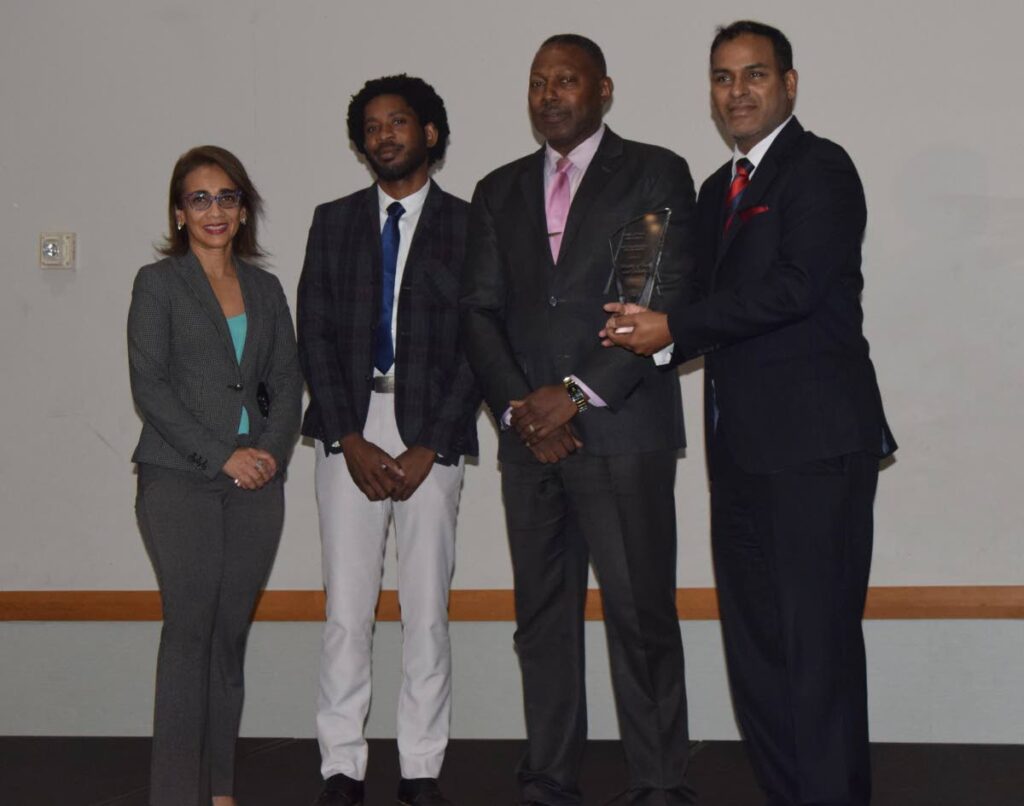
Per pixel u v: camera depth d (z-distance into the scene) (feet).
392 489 10.85
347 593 11.12
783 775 10.15
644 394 10.34
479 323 10.62
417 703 11.12
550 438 10.19
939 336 13.04
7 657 14.30
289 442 10.80
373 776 12.19
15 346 14.30
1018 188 12.91
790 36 13.21
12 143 14.26
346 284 11.28
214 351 10.39
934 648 13.09
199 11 14.06
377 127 11.25
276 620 13.89
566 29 13.56
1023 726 12.98
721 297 9.54
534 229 10.57
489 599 13.56
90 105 14.17
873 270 13.12
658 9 13.41
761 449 9.67
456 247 11.30
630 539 10.34
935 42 13.01
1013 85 12.91
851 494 9.65
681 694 10.60
